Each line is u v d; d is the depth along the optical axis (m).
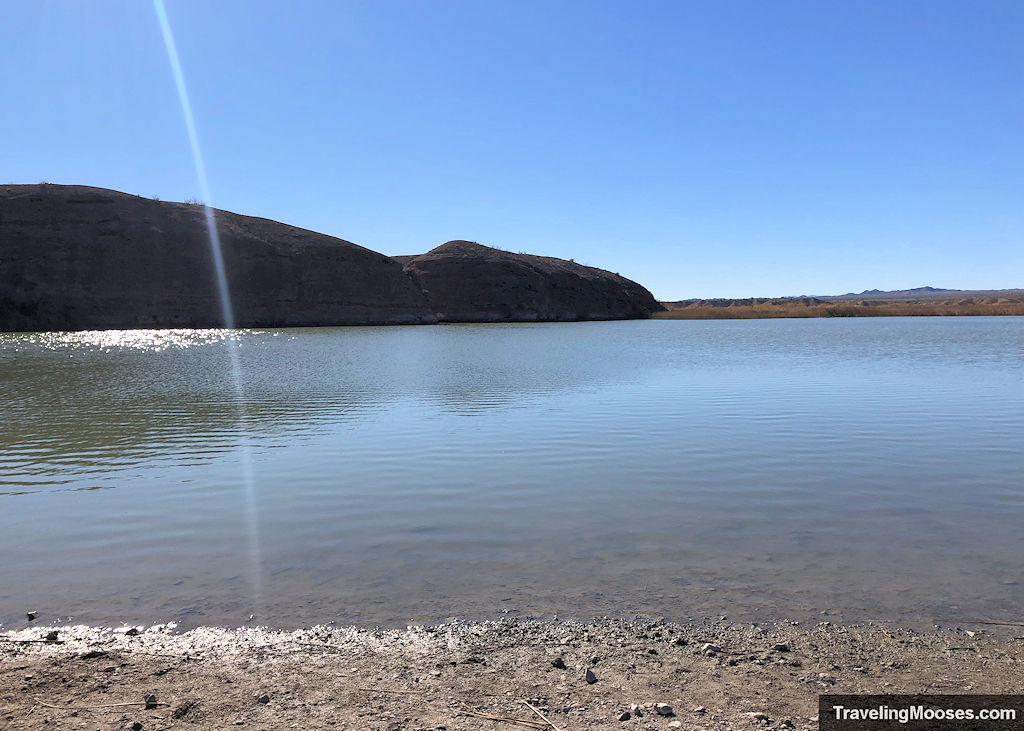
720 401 19.64
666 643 5.34
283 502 9.59
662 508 9.20
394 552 7.53
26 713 4.36
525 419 16.70
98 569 7.06
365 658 5.12
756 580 6.66
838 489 10.16
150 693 4.61
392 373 28.38
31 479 11.04
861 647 5.27
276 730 4.12
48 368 31.38
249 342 52.94
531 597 6.29
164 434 15.00
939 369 29.16
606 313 122.25
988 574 6.80
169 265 83.88
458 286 111.00
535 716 4.25
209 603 6.17
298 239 99.50
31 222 81.00
